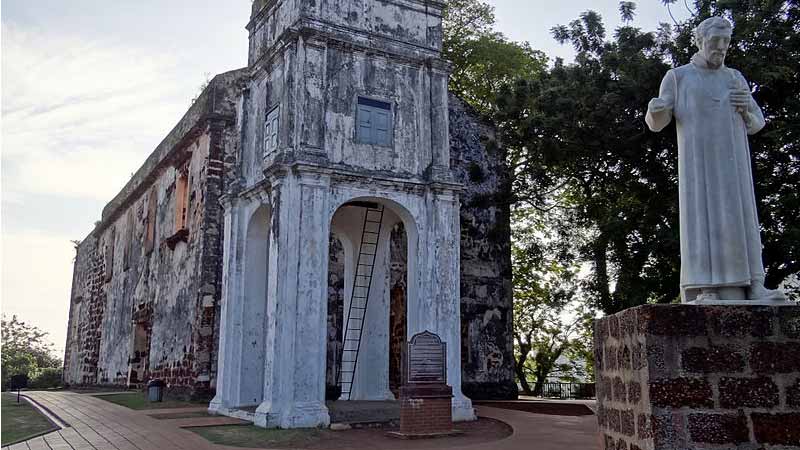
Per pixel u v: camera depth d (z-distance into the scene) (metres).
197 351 16.70
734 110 5.53
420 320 13.70
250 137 15.35
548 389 25.78
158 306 21.03
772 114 13.55
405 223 14.37
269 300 12.70
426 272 13.91
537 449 9.77
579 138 14.55
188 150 19.92
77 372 33.00
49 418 14.48
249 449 9.83
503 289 19.48
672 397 4.68
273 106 14.27
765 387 4.70
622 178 14.91
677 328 4.78
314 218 12.78
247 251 14.73
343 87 13.84
